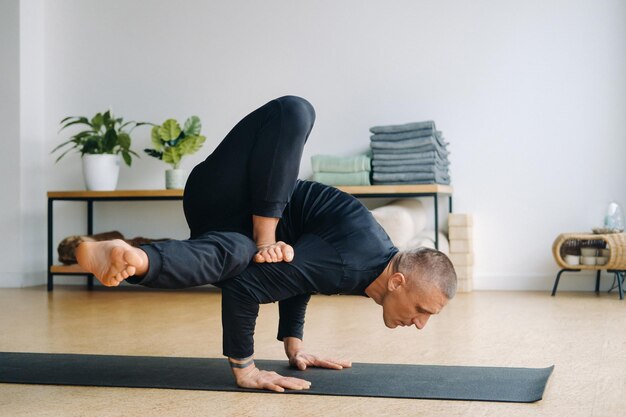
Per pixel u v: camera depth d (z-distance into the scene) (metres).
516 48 4.41
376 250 1.65
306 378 1.81
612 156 4.28
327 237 1.66
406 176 4.12
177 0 4.91
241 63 4.81
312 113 1.72
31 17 5.01
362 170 4.20
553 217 4.36
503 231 4.42
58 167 5.07
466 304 3.63
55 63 5.11
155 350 2.31
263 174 1.64
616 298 3.85
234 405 1.54
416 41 4.55
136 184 4.95
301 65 4.71
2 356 2.18
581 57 4.32
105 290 4.62
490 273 4.43
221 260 1.53
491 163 4.44
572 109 4.33
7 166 4.93
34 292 4.49
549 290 4.33
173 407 1.53
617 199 4.27
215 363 2.04
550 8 4.36
